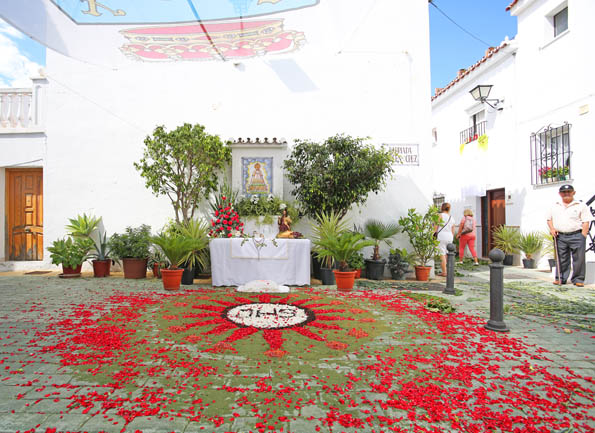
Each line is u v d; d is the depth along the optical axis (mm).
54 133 7941
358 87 7965
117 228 7871
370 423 2064
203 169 6918
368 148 6762
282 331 3691
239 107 7996
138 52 3523
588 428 2053
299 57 7992
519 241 9305
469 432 1993
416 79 7938
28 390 2422
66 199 7902
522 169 9578
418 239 7203
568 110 7988
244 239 6285
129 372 2697
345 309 4645
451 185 13617
